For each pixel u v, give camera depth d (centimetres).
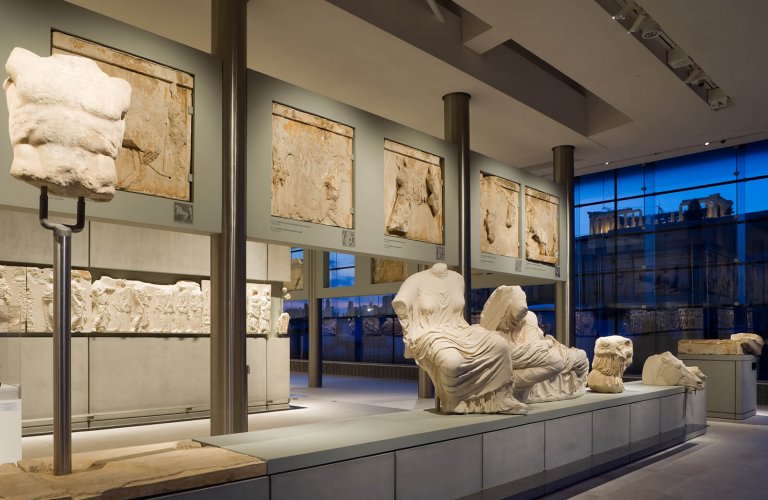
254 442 434
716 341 1112
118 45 538
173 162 568
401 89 928
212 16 636
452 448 498
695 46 827
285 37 772
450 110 940
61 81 333
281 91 671
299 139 690
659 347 1546
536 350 654
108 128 347
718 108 1032
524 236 1081
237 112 614
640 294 1584
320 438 449
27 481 322
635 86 957
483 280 1383
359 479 424
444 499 487
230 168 604
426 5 817
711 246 1464
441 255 879
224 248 594
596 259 1661
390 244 798
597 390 809
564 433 628
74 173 329
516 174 1070
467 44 870
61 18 505
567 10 745
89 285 927
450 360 561
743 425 1023
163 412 996
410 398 1329
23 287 867
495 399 578
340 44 790
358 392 1478
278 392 1146
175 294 1027
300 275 1981
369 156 775
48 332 890
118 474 337
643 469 689
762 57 855
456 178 916
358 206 753
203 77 596
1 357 567
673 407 863
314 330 1670
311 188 698
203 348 1054
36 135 326
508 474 551
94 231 955
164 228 563
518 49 996
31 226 895
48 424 875
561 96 1078
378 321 2081
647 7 738
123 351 959
